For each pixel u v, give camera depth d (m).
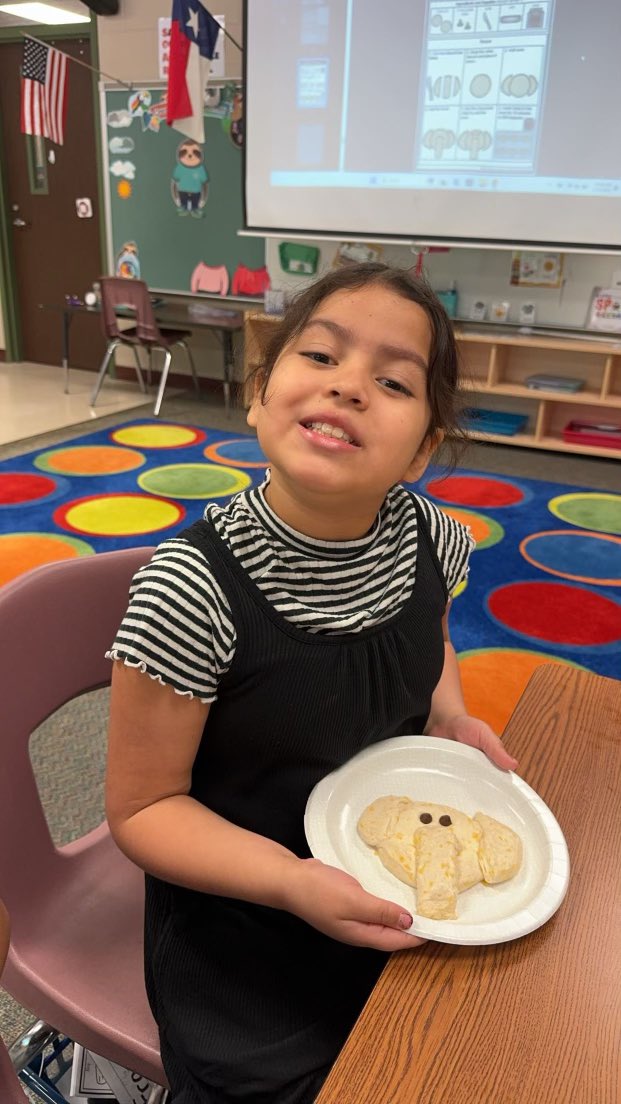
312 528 0.72
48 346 6.43
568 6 3.76
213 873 0.65
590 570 2.94
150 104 5.18
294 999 0.73
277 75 4.45
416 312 0.71
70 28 5.36
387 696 0.76
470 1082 0.48
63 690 0.93
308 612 0.70
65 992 0.82
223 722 0.72
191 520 3.23
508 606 2.63
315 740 0.73
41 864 0.93
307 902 0.60
